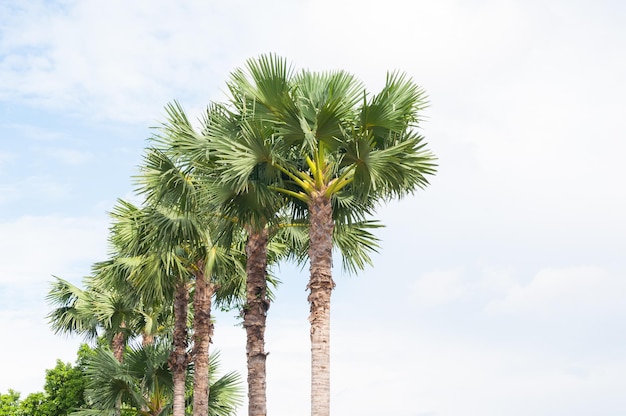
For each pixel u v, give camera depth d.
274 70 10.75
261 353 13.44
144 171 14.20
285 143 11.50
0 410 27.55
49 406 26.94
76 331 26.91
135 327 25.23
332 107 10.62
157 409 19.59
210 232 14.75
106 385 18.94
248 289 13.72
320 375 10.79
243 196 12.37
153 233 15.45
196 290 17.78
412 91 11.11
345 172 11.58
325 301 11.12
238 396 19.89
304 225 14.37
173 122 12.90
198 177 13.21
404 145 10.77
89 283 25.16
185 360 17.95
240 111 12.00
